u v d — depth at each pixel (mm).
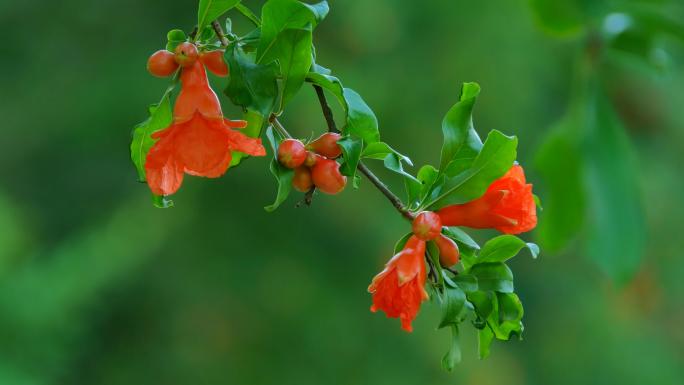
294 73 2697
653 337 13773
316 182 2740
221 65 2713
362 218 12672
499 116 12961
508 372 13289
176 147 2668
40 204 13734
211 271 12961
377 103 12469
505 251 2797
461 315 2688
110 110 13219
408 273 2646
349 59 12711
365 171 2789
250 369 12953
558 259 14203
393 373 12859
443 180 2777
